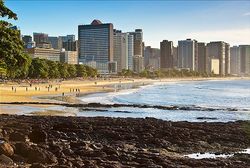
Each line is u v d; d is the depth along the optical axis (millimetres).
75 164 19094
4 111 66125
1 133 25953
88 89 162375
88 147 24906
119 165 20219
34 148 19750
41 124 40000
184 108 81500
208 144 32125
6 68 48094
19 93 120062
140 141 32125
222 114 70500
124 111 73750
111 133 34875
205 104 99438
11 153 19125
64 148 23094
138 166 20672
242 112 74625
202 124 45188
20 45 47812
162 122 46344
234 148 31172
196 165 22188
